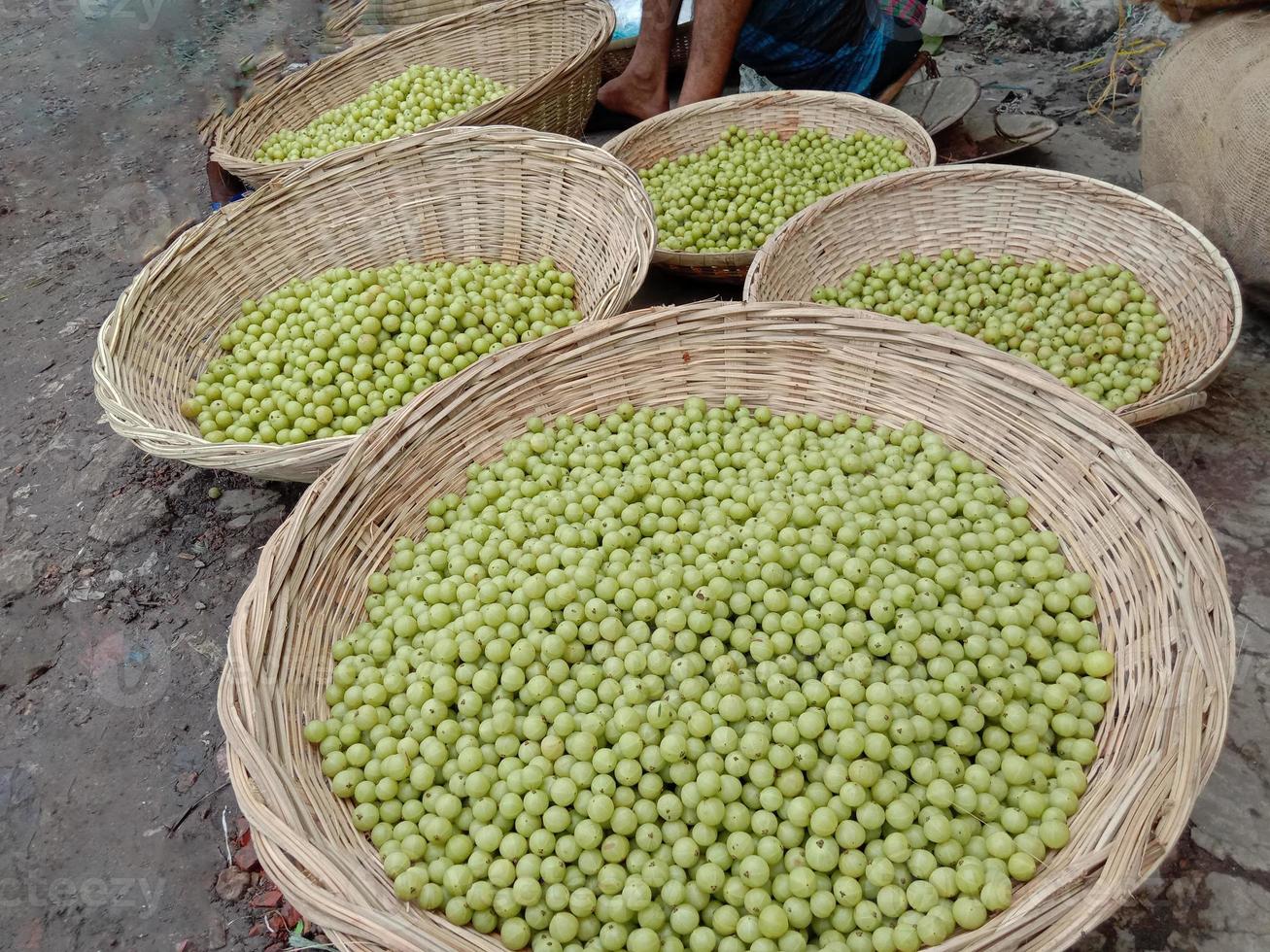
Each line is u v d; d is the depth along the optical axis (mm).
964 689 1732
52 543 3078
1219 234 3168
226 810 2312
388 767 1769
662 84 5031
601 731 1740
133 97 6438
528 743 1756
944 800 1604
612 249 3090
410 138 3334
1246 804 2033
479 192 3416
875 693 1688
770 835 1588
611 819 1645
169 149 5785
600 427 2516
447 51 4734
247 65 6426
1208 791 2066
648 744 1701
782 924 1501
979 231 3434
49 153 5855
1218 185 3096
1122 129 4730
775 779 1653
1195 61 3271
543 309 3115
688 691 1751
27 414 3680
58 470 3385
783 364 2494
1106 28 5398
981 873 1494
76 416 3645
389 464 2250
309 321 3014
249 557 2973
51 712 2572
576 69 3926
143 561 2984
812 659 1859
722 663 1767
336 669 1995
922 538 2061
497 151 3332
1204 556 1688
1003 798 1660
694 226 3775
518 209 3414
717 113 4312
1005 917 1315
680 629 1867
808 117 4293
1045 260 3291
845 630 1828
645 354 2512
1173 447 2912
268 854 1454
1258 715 2195
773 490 2191
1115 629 1873
